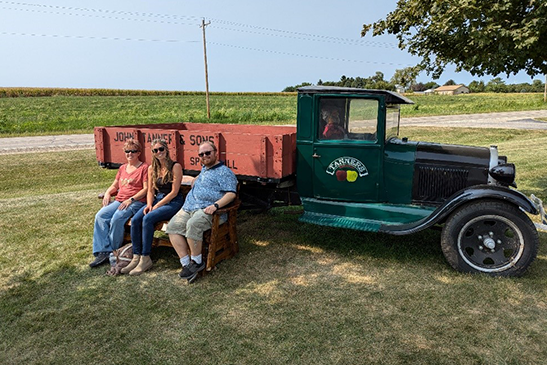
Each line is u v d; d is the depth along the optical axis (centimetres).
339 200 498
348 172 485
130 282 416
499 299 371
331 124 480
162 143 450
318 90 471
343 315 348
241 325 335
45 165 1198
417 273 426
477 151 475
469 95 7438
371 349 302
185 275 409
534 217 597
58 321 345
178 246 413
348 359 291
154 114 3488
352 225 461
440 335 318
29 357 300
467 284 398
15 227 585
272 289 396
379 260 461
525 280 405
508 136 1891
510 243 412
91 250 499
